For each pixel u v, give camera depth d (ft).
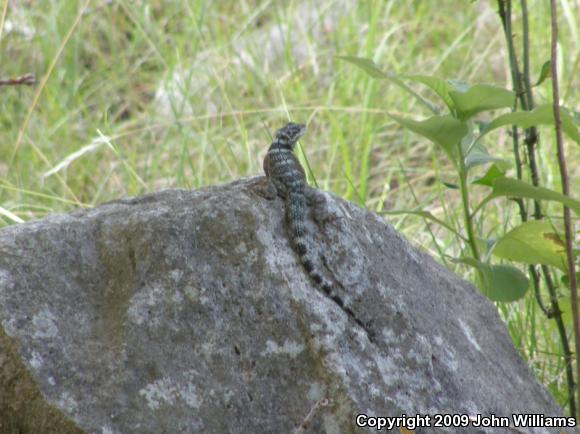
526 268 38.34
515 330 35.09
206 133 47.83
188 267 23.17
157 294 22.88
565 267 28.86
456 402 23.00
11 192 47.88
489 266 28.50
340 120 52.13
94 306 23.11
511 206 43.78
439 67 56.70
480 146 29.86
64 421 21.07
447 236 42.55
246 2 68.08
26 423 21.63
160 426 21.40
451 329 25.26
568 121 26.81
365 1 63.98
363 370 22.26
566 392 32.89
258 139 52.16
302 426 21.61
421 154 51.62
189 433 21.47
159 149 51.83
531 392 26.32
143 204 25.30
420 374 22.99
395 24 60.90
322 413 21.68
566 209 26.55
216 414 21.84
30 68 61.31
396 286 24.64
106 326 22.71
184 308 22.75
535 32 56.44
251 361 22.44
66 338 22.31
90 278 23.48
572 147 46.96
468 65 55.67
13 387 21.70
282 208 25.00
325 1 65.92
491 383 24.76
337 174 48.37
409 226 44.62
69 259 23.58
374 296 23.86
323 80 57.72
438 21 64.49
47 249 23.57
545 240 28.50
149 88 60.95
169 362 22.17
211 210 23.89
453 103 27.09
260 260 23.31
